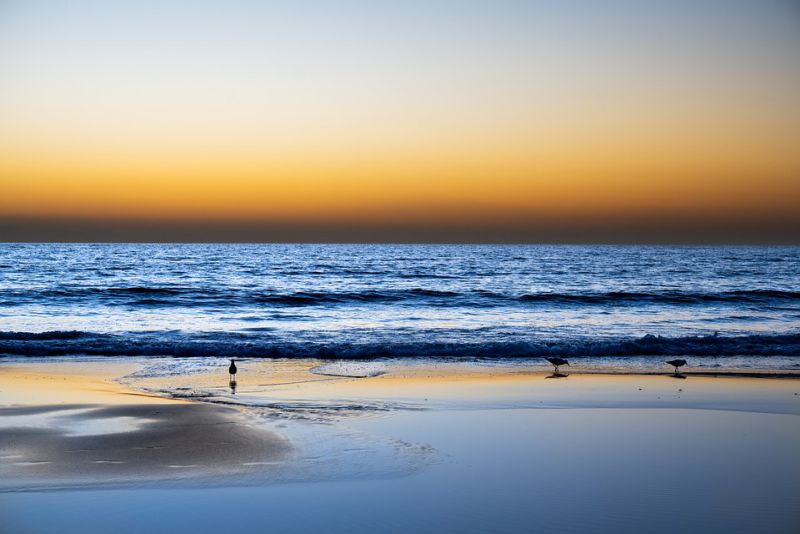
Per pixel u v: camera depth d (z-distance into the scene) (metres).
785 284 67.62
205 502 9.29
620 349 25.52
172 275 75.00
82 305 42.75
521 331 31.83
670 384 18.91
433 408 15.34
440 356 24.52
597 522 8.56
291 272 82.56
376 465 10.98
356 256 139.25
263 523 8.55
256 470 10.71
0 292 47.97
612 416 14.57
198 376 20.02
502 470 10.71
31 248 183.75
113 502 9.27
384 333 30.27
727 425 13.79
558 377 20.12
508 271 87.25
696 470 10.75
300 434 12.90
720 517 8.76
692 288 62.94
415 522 8.56
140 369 21.22
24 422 13.67
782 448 12.09
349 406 15.55
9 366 21.59
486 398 16.62
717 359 24.25
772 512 8.95
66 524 8.49
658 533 8.24
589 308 43.84
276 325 34.62
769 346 26.25
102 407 15.12
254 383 18.83
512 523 8.52
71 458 11.32
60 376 19.72
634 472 10.62
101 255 127.12
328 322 36.09
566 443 12.34
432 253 166.88
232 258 121.06
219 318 37.56
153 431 13.05
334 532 8.27
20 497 9.45
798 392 17.73
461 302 46.44
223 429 13.24
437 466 10.91
